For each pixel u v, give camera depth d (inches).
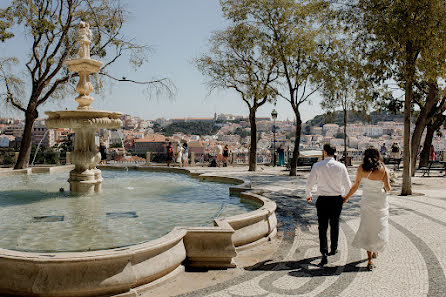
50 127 356.2
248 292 154.0
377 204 185.6
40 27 698.2
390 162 852.0
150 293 153.3
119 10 761.6
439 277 170.7
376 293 152.6
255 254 208.2
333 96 696.4
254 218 223.9
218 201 328.8
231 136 7160.4
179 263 175.6
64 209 284.8
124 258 148.9
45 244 191.2
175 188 409.7
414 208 358.0
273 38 716.7
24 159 753.0
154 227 229.8
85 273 142.8
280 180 613.0
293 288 158.2
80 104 370.0
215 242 184.9
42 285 138.8
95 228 225.0
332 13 521.0
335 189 195.0
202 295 151.1
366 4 473.4
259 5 691.4
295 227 274.5
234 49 754.2
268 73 756.0
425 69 447.2
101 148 797.9
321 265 188.9
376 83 593.3
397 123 6929.1
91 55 781.3
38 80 749.9
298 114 718.5
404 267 185.2
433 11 416.5
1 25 681.6
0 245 189.3
